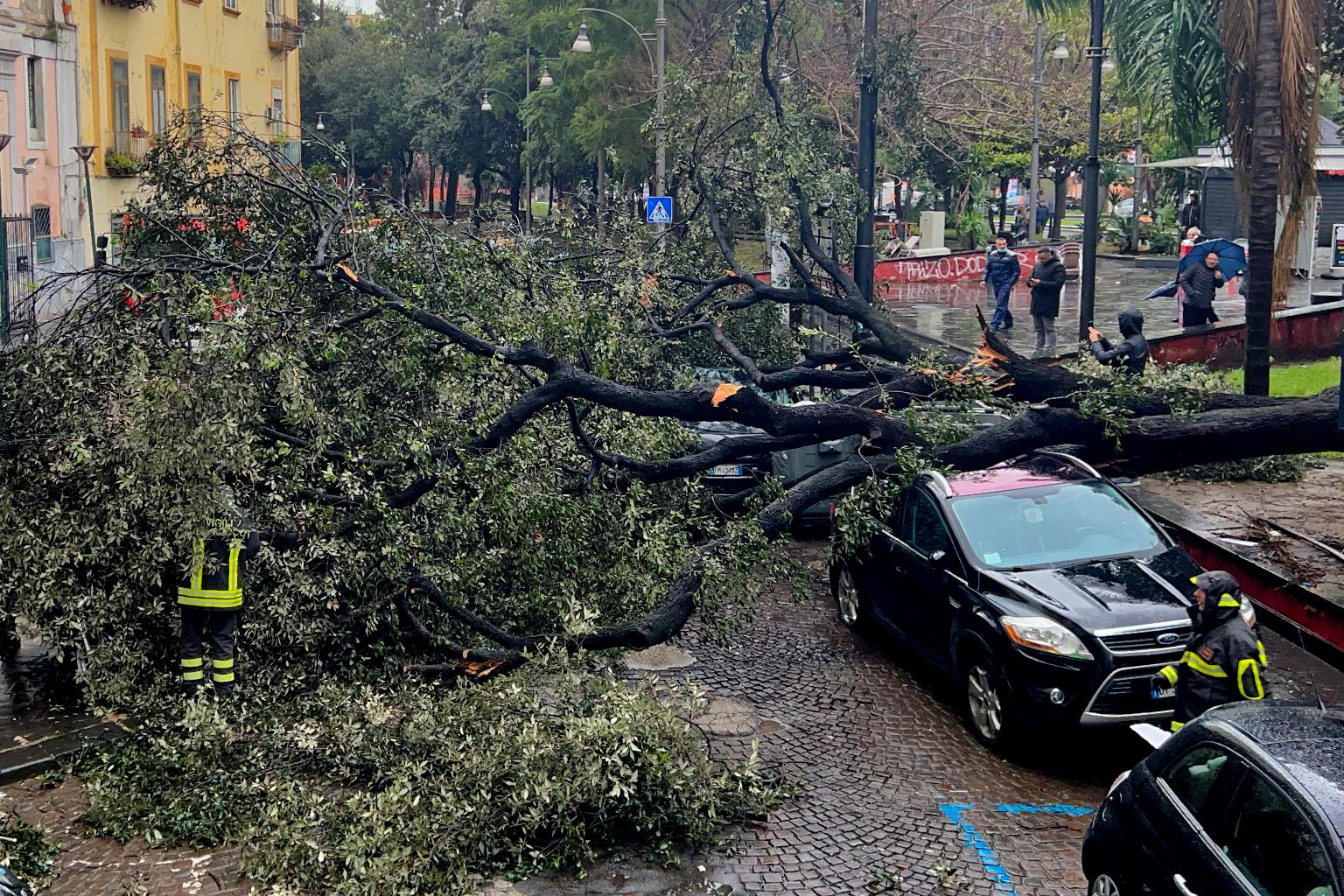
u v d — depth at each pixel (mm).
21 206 24609
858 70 15016
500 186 78312
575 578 8898
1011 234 46531
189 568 7598
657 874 6668
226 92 36469
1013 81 32250
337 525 8156
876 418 9477
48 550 8023
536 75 62188
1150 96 15773
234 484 7926
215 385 7262
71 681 8766
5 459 8336
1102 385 10211
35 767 7559
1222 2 14062
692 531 10195
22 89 24672
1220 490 13859
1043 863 6812
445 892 6266
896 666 10086
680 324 12422
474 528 8531
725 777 7090
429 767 7020
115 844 6836
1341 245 27359
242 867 6441
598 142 39344
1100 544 9172
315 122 74688
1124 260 39750
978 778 7953
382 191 10406
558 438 9406
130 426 7422
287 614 7988
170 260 8961
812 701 9297
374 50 75312
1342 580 10406
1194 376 10586
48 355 8531
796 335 14000
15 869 6336
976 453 9914
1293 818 4707
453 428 8477
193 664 8008
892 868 6750
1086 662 7820
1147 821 5508
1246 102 14477
